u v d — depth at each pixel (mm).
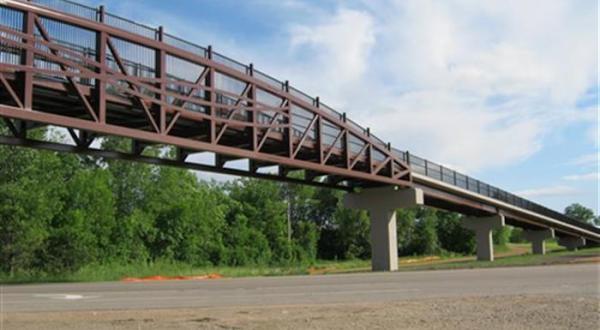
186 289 20766
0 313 12820
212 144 28688
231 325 10445
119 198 72250
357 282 23938
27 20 21625
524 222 80625
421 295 16703
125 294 18438
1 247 47844
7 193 48719
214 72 29297
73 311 13219
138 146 29141
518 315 11164
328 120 37750
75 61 23312
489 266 37375
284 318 11414
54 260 50875
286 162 33500
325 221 112500
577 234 100938
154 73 26516
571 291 16469
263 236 91250
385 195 47875
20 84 22062
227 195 99625
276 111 32844
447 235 124875
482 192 62406
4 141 24141
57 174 58188
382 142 44594
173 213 73750
